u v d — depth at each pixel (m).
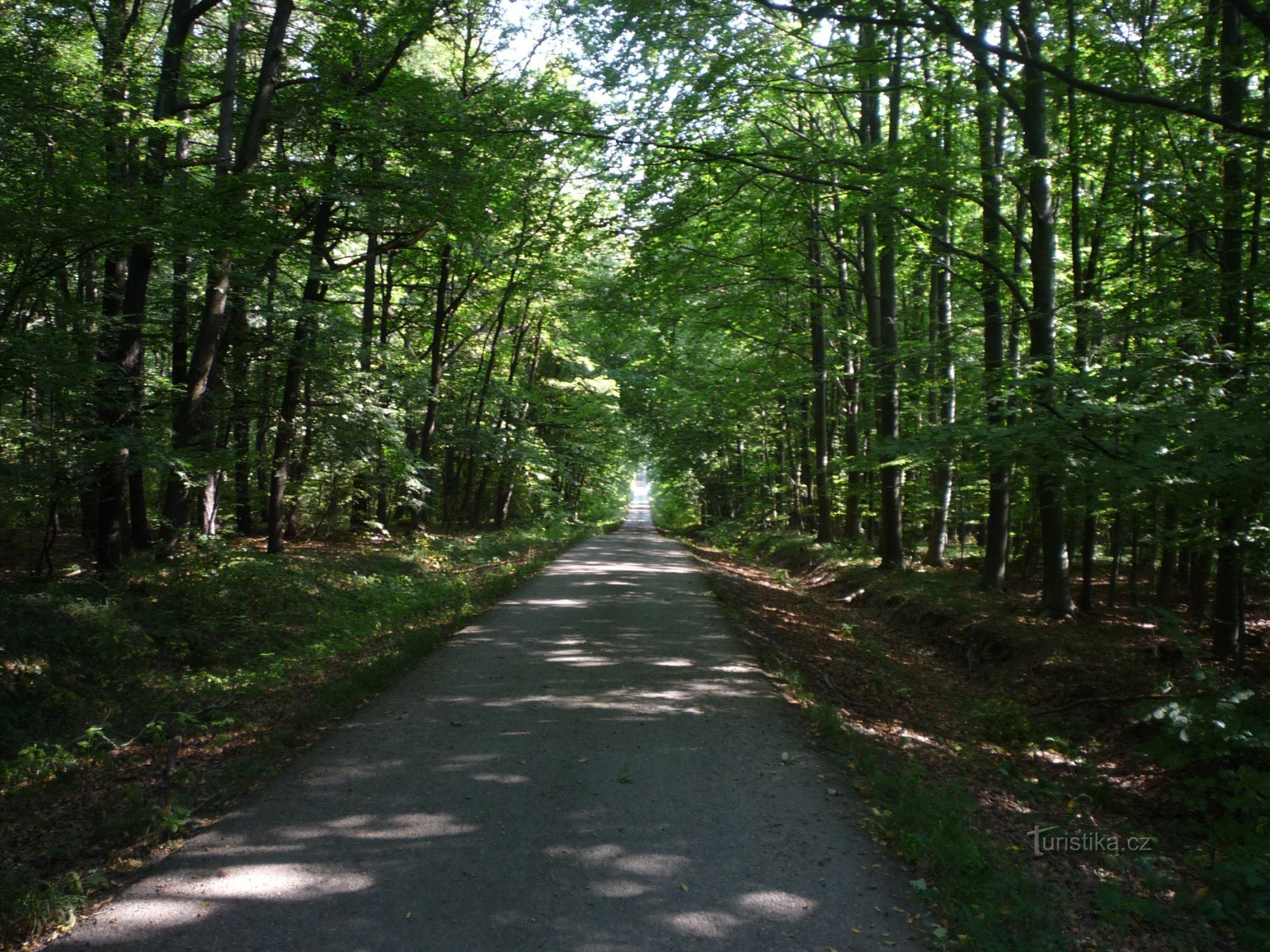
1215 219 9.29
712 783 5.45
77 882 3.99
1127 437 6.48
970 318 19.39
